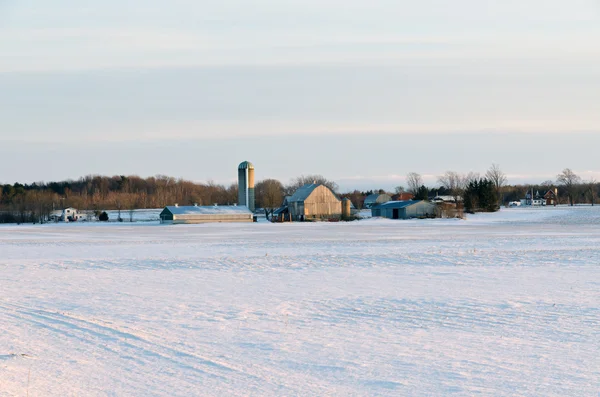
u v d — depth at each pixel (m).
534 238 87.31
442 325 25.22
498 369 18.80
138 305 30.25
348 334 23.69
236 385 17.12
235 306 29.89
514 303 29.97
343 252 63.44
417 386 17.14
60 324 25.22
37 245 83.81
